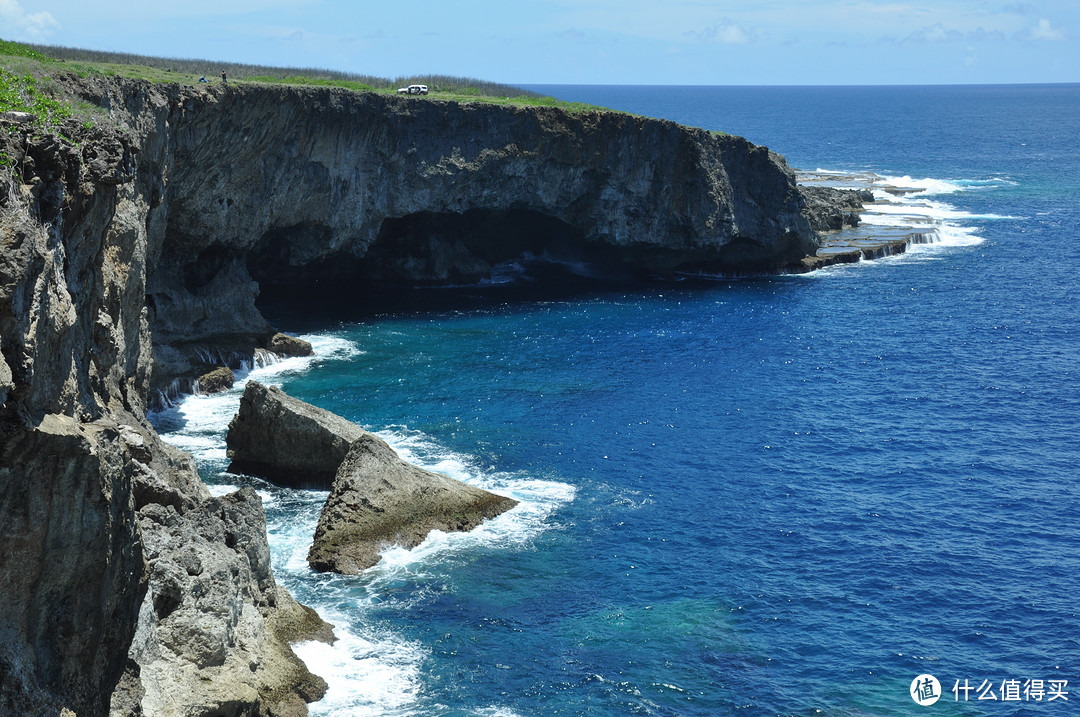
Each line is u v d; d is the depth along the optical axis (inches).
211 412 2304.4
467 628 1429.6
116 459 890.1
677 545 1727.4
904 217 5442.9
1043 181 7249.0
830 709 1275.8
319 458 1886.1
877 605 1545.3
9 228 774.5
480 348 2950.3
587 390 2581.2
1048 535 1800.0
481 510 1786.4
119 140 1344.7
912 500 1946.4
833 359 2930.6
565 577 1595.7
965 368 2856.8
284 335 2817.4
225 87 2630.4
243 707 1100.5
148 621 1055.6
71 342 916.0
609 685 1309.1
